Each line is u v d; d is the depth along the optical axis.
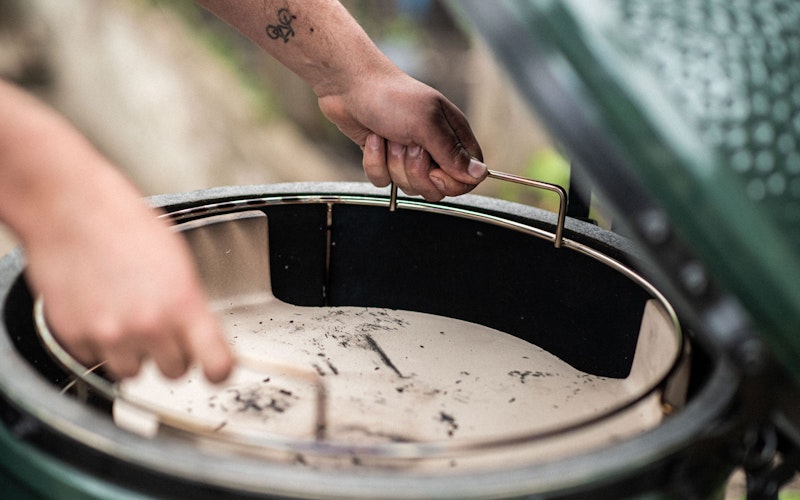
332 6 1.05
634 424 0.79
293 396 0.91
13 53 3.89
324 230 1.15
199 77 3.78
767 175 0.63
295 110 4.33
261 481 0.59
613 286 1.04
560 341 1.11
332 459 0.75
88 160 0.62
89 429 0.63
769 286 0.61
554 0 0.62
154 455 0.61
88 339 0.60
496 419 0.91
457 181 1.05
